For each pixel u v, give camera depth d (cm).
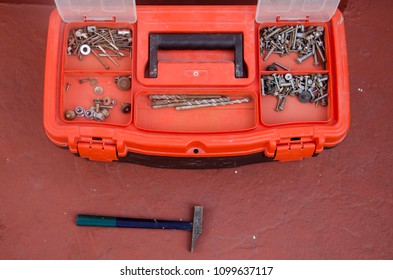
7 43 100
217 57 88
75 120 86
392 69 100
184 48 87
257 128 85
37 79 98
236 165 90
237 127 87
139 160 88
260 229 94
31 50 100
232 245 93
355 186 95
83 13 87
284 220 94
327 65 88
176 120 87
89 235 93
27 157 96
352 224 94
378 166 96
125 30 89
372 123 98
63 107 87
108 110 88
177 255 93
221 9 87
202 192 95
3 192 94
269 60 89
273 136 84
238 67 86
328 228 94
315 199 95
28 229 93
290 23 88
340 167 96
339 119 85
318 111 88
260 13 86
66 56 88
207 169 95
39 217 93
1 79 98
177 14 87
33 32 100
